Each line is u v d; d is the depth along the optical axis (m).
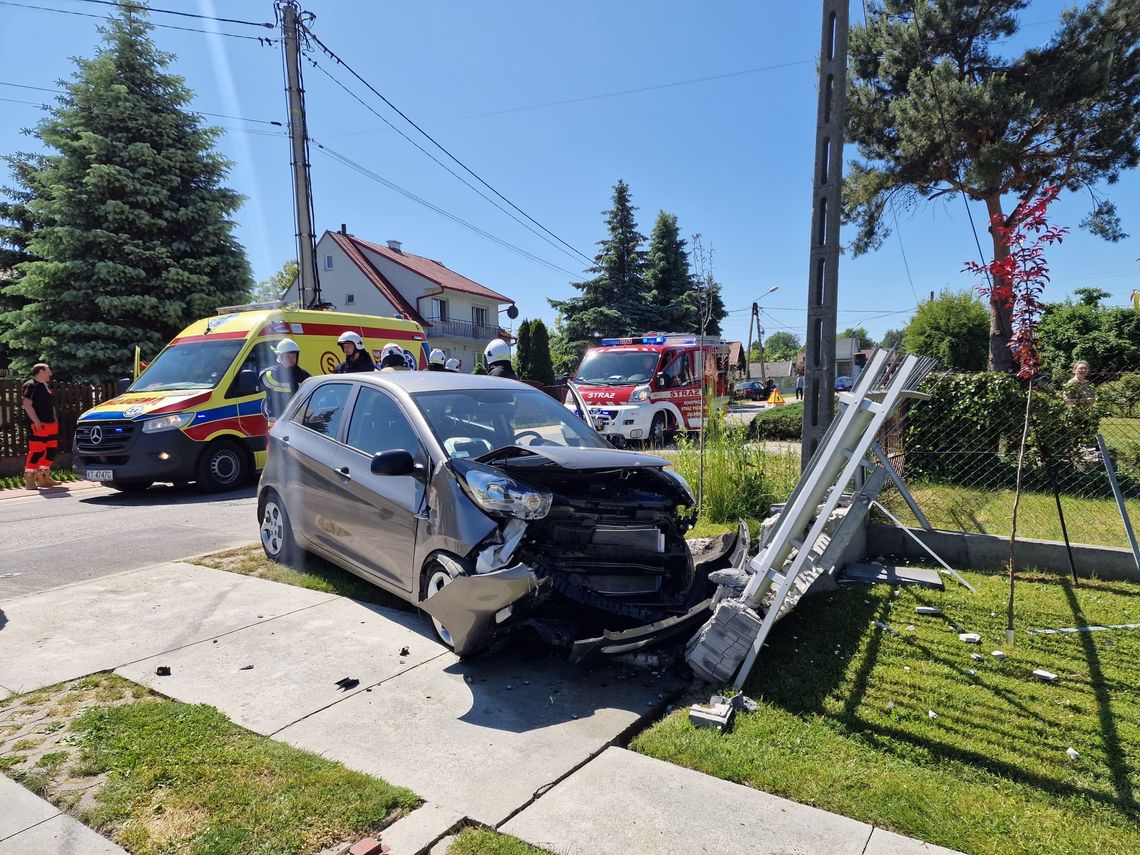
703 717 3.31
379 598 5.01
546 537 4.09
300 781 2.78
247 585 5.28
